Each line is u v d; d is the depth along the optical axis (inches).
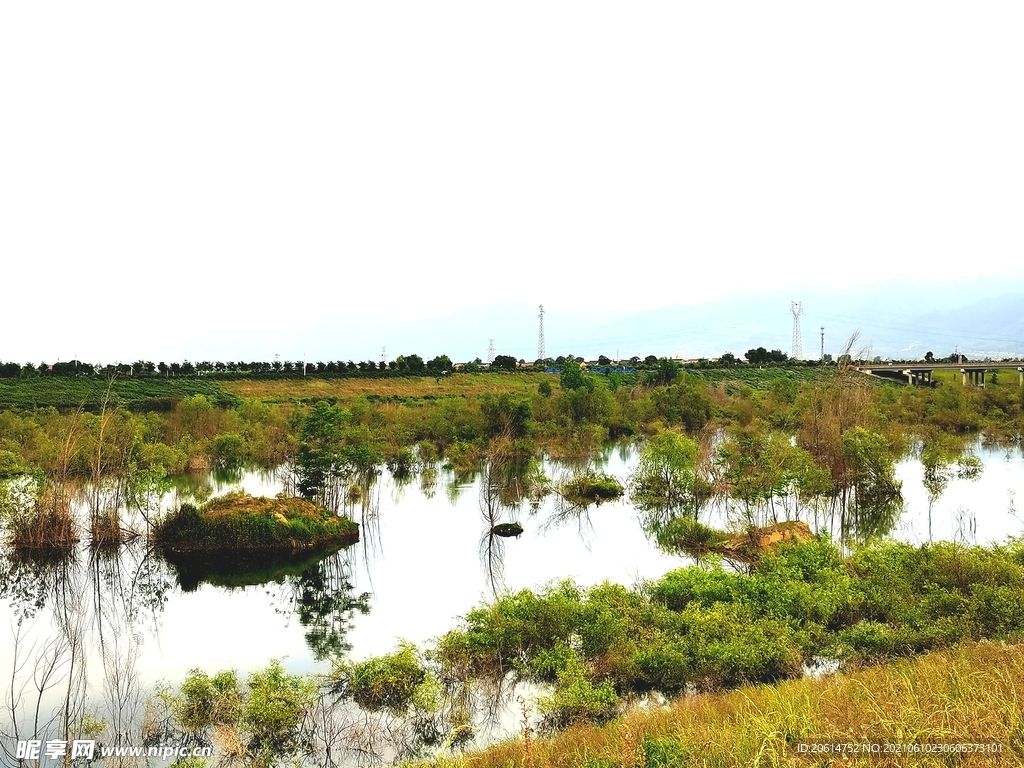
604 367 4813.0
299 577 1123.9
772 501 1416.1
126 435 1599.4
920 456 1982.0
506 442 1841.8
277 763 580.4
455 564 1154.7
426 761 558.3
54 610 987.9
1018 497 1545.3
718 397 3137.3
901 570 808.9
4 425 1982.0
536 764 483.5
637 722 540.1
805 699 496.1
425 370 4087.1
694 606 778.8
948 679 493.4
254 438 2151.8
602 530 1355.8
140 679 754.2
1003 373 4630.9
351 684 695.1
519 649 746.2
